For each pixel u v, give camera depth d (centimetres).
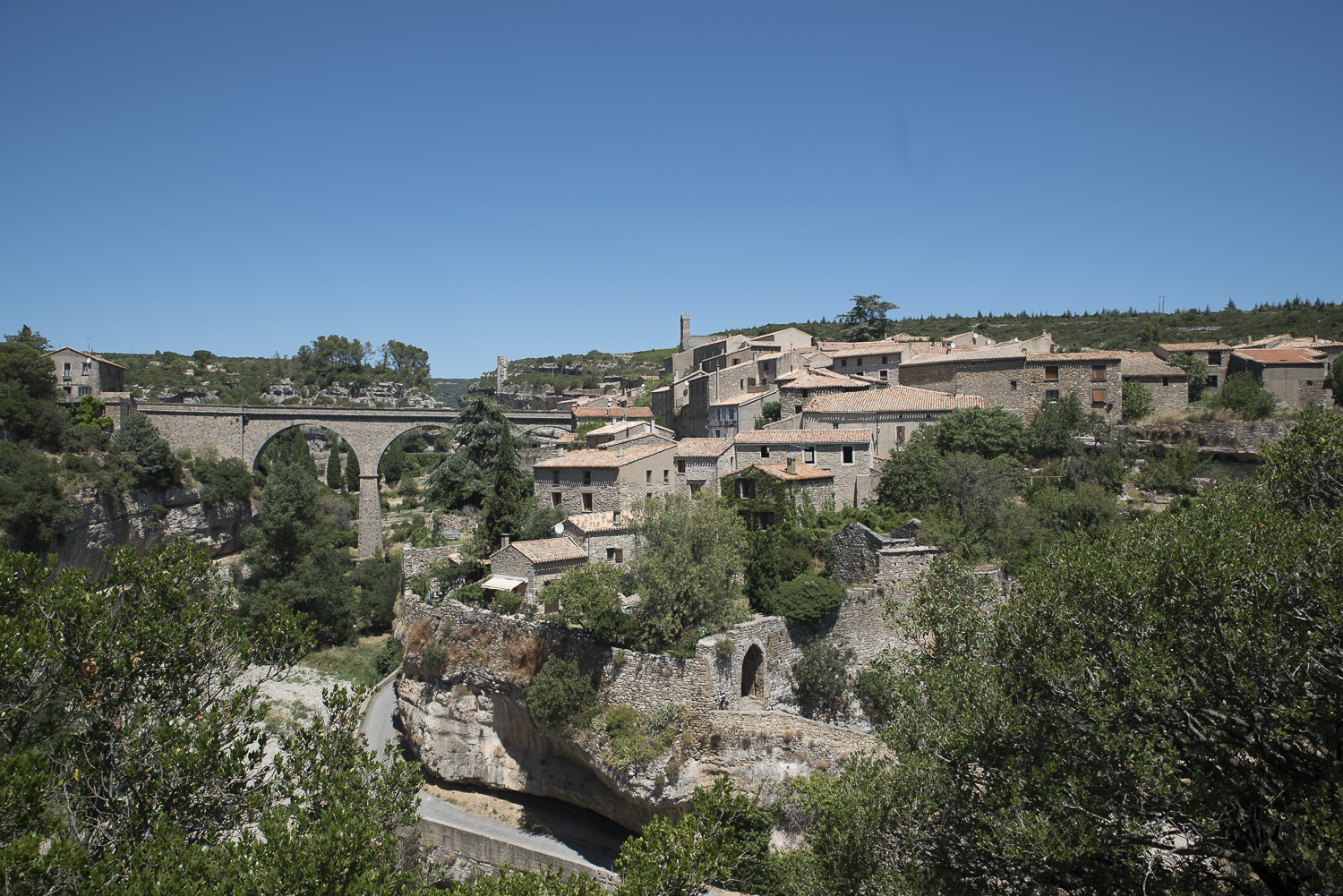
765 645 4397
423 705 5275
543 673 4422
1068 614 2155
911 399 7119
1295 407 7688
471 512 7756
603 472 6378
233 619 2738
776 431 6794
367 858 1977
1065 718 2036
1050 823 1908
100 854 2033
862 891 2527
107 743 2211
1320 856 1648
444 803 4938
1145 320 16750
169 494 9988
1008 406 7744
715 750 3947
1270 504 2688
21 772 1786
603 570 4716
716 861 2230
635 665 4241
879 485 6312
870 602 4734
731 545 4822
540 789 4788
